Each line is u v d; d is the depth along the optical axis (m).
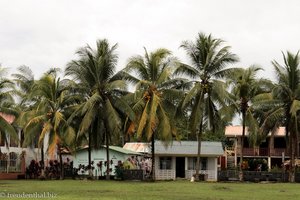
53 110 46.25
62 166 48.62
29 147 55.72
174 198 25.66
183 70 45.06
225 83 44.12
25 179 49.47
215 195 28.17
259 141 50.34
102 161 54.06
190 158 54.50
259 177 49.00
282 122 48.47
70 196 26.00
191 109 45.69
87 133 48.38
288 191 32.41
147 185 36.75
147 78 43.97
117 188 32.94
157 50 43.94
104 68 44.78
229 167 63.81
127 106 43.88
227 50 44.94
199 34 45.66
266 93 47.91
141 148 59.62
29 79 53.97
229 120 46.72
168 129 42.31
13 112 43.56
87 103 42.41
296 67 47.03
